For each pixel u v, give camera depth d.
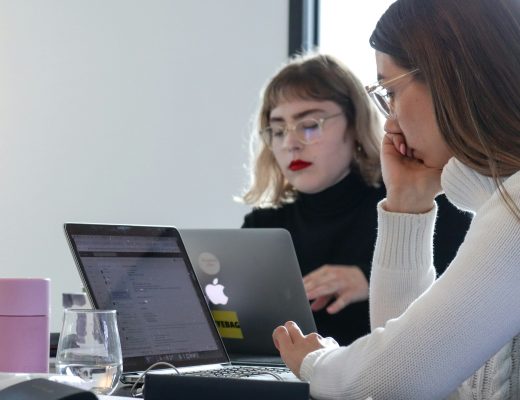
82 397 1.03
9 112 4.82
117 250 1.89
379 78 1.70
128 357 1.78
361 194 3.14
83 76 4.71
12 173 4.80
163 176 4.56
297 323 2.31
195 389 1.15
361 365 1.43
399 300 1.93
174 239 2.03
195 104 4.53
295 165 3.13
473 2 1.53
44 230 4.73
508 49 1.50
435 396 1.40
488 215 1.41
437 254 2.97
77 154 4.71
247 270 2.32
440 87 1.52
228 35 4.50
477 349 1.37
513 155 1.46
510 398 1.52
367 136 3.12
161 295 1.92
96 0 4.70
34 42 4.81
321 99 3.11
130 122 4.62
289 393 1.13
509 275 1.36
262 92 3.29
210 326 1.99
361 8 4.26
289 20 4.41
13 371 1.64
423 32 1.56
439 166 1.70
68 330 1.43
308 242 3.14
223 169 4.45
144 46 4.61
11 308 1.64
